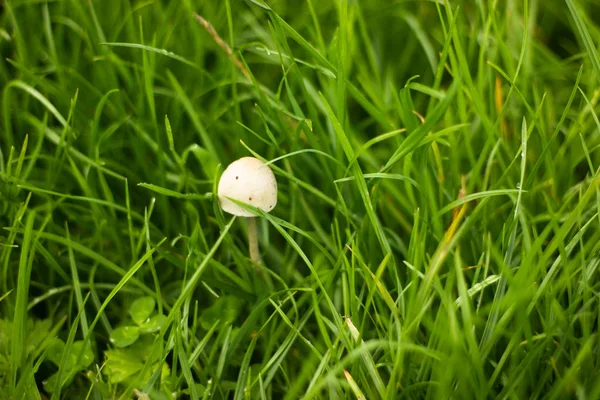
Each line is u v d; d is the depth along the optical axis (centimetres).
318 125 36
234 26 45
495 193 31
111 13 45
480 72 37
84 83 41
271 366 32
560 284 30
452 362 28
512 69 38
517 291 28
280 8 46
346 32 37
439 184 35
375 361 31
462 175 36
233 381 34
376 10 46
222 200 33
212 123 40
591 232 34
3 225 36
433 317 33
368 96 42
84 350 31
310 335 34
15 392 30
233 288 34
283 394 33
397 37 47
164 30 43
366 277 32
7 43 44
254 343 32
